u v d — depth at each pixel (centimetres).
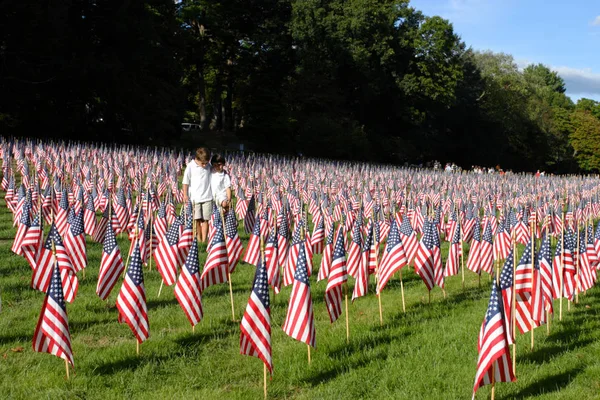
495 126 8225
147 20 4738
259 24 6544
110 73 4425
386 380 726
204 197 1516
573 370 778
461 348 841
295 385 730
